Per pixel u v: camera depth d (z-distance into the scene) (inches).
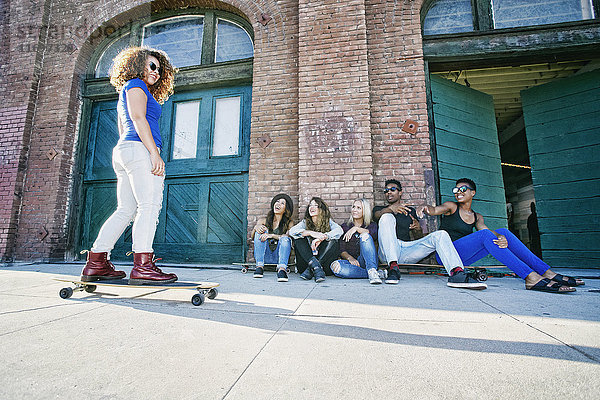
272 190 157.9
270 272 134.3
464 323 48.8
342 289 84.0
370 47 160.7
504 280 102.7
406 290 82.3
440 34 158.2
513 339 41.0
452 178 158.4
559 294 75.0
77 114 198.2
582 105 168.6
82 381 28.5
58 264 162.2
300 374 30.7
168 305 61.7
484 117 177.8
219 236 171.8
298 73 164.7
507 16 164.1
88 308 58.4
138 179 70.7
